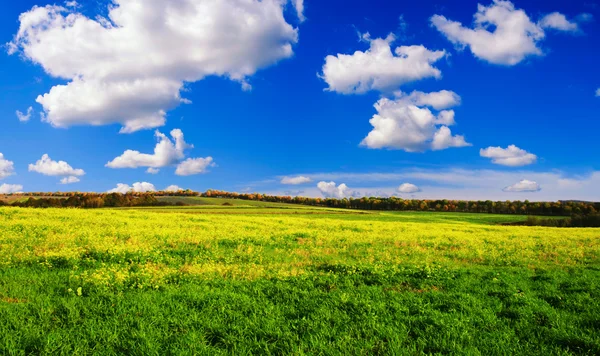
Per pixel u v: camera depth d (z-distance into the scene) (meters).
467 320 8.62
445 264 16.91
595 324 8.56
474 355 6.87
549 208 101.81
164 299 9.63
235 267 14.60
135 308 8.85
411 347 7.19
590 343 7.32
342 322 8.32
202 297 9.78
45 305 8.87
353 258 18.45
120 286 10.70
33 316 8.09
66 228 23.12
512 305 9.94
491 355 7.00
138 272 12.39
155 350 6.72
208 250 18.73
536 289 12.12
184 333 7.52
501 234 33.94
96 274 11.59
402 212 109.38
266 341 7.38
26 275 11.88
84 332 7.48
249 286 11.35
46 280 11.40
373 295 10.62
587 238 30.88
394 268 14.44
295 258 17.58
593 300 10.50
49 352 6.56
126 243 19.42
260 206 100.31
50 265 13.41
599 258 19.81
